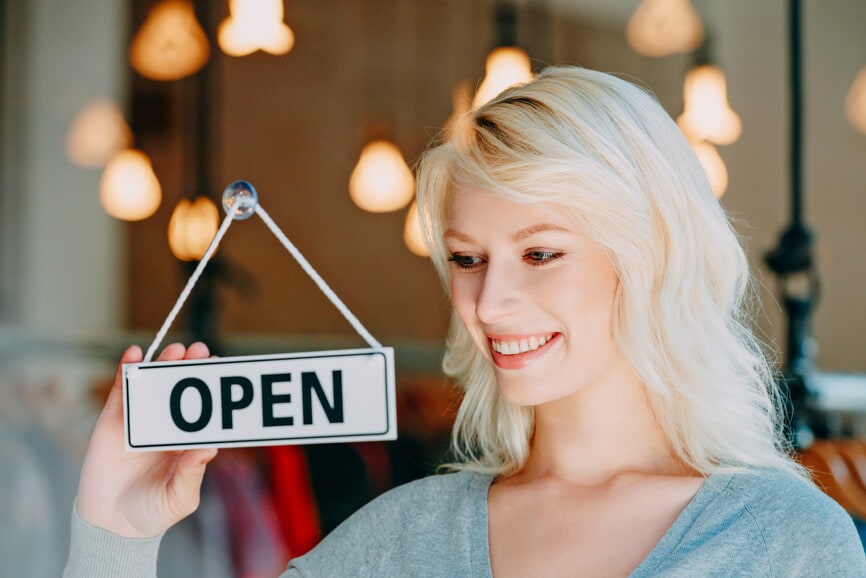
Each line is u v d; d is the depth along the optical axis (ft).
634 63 20.42
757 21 19.97
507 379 4.14
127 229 19.12
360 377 3.78
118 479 4.33
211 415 3.88
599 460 4.36
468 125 4.25
